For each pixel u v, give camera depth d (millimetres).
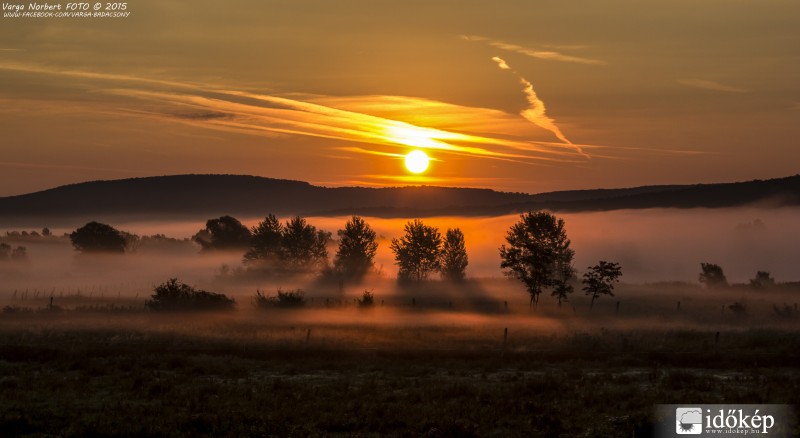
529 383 30422
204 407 25844
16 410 24984
